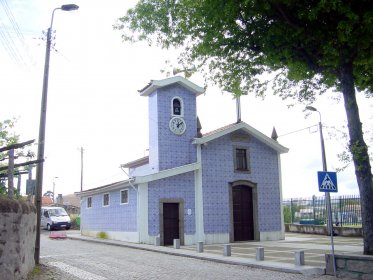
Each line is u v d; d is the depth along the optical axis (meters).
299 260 13.93
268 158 27.92
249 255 17.75
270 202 27.34
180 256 18.42
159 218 23.97
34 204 14.83
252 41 13.34
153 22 14.63
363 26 10.79
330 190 13.16
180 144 25.50
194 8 13.16
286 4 11.69
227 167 26.33
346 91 12.75
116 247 22.83
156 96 25.48
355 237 26.33
